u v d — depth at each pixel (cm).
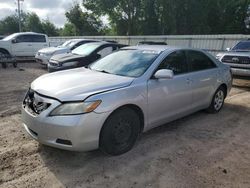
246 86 927
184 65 468
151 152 377
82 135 314
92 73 419
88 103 316
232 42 1833
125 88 355
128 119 362
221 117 545
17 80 945
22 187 291
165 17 3478
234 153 382
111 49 980
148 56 434
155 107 399
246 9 3566
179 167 338
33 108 343
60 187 292
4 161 343
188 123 502
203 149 392
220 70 555
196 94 486
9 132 438
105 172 323
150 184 301
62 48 1335
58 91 331
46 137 322
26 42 1582
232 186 301
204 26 3500
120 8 3947
